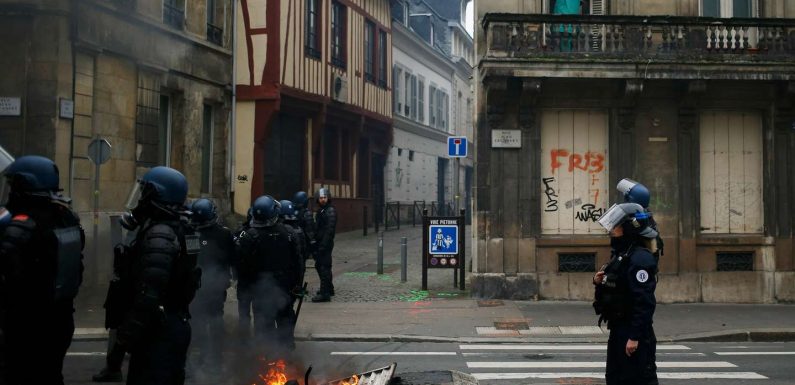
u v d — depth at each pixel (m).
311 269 17.22
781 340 10.45
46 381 4.82
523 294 13.20
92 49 13.85
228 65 19.97
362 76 27.19
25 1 12.91
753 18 13.02
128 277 4.34
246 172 20.53
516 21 12.87
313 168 24.14
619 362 5.12
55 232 4.73
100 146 12.83
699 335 10.38
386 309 12.22
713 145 13.64
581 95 13.27
